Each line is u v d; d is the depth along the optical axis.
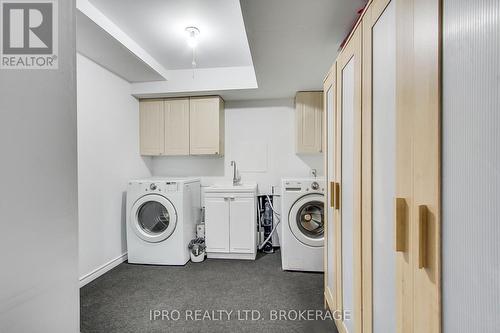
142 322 1.71
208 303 1.95
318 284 2.26
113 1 1.72
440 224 0.58
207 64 2.86
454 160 0.54
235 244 2.88
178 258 2.72
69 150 0.58
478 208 0.48
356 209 1.16
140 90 3.05
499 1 0.43
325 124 1.86
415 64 0.67
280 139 3.42
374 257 0.98
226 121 3.49
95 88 2.47
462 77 0.51
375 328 0.97
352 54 1.22
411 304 0.70
